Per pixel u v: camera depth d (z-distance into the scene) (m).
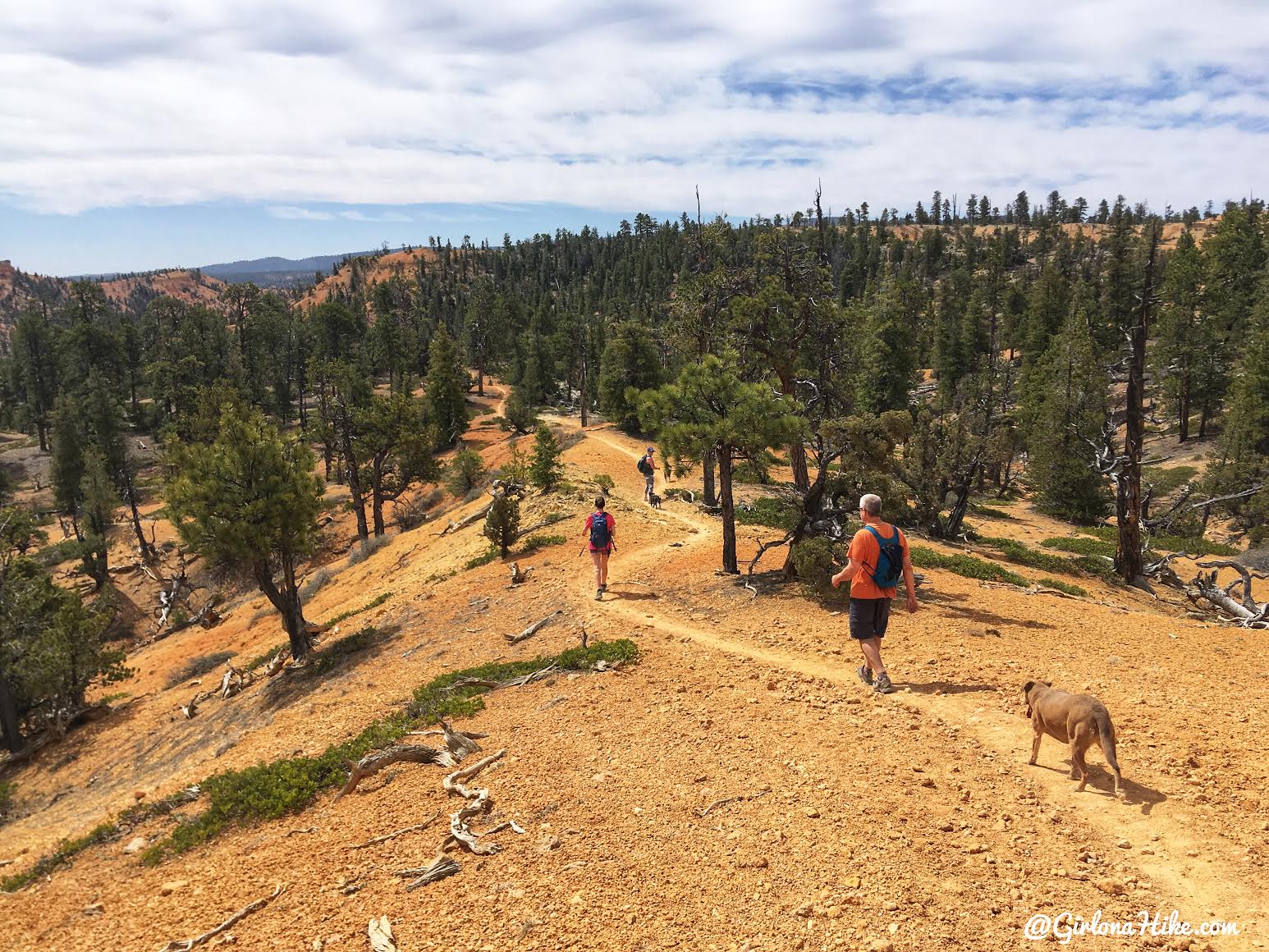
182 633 41.75
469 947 4.97
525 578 18.33
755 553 17.78
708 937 4.71
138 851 8.54
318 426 47.69
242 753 11.23
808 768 6.77
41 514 80.00
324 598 31.66
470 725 9.45
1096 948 4.18
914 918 4.58
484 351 125.75
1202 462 58.06
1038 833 5.38
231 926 5.90
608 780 7.12
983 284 132.62
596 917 5.07
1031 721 6.66
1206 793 5.66
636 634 12.27
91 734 22.28
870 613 8.52
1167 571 23.78
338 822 7.71
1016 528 40.69
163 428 87.38
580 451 47.88
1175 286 73.06
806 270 22.11
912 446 29.77
